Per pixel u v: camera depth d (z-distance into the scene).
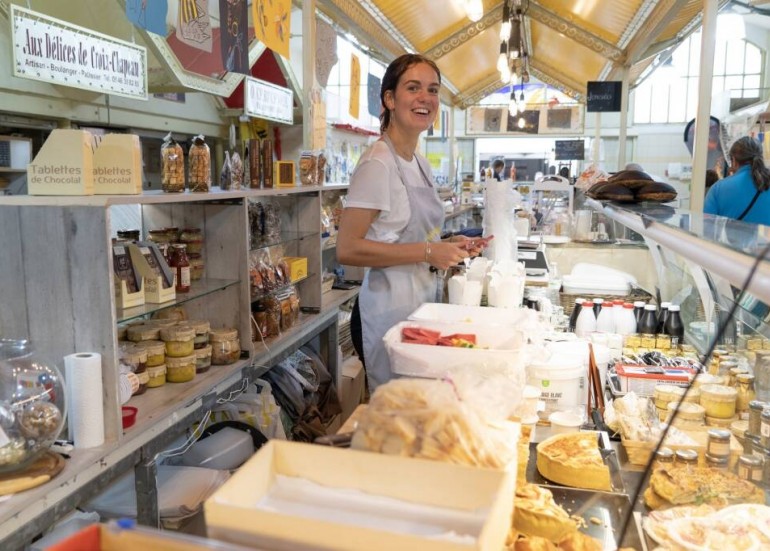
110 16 4.49
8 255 2.05
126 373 2.38
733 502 1.38
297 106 7.98
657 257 3.27
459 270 3.19
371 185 2.40
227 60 3.26
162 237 3.02
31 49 3.31
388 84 2.49
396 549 0.76
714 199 4.40
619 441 1.67
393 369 1.52
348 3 5.00
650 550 1.27
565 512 1.27
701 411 1.72
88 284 2.00
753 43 15.65
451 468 0.89
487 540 0.77
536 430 1.73
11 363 1.84
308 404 3.99
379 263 2.38
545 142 16.84
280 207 3.96
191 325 2.76
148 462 2.24
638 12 6.12
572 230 4.68
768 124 6.65
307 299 4.09
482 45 10.02
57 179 2.08
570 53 10.34
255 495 0.91
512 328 1.69
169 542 0.73
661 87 16.19
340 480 0.94
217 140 7.14
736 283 1.15
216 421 3.29
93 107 4.75
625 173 3.38
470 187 11.08
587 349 2.06
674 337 2.58
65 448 1.95
